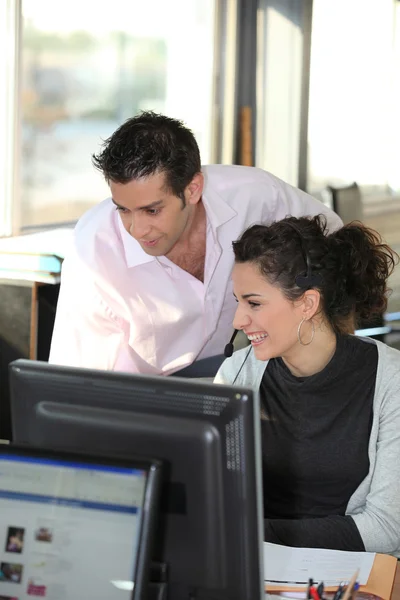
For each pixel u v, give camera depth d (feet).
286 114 20.53
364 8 22.61
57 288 12.43
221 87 19.52
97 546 4.54
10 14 14.16
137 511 4.49
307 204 9.95
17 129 14.64
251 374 7.16
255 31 19.90
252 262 6.57
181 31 18.39
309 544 6.32
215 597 4.90
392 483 6.57
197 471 4.74
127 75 17.29
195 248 9.07
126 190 7.31
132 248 8.81
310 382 6.80
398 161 24.53
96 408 4.91
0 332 12.50
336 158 22.36
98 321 9.02
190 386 4.69
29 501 4.64
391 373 6.82
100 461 4.55
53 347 9.21
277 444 6.92
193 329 9.53
